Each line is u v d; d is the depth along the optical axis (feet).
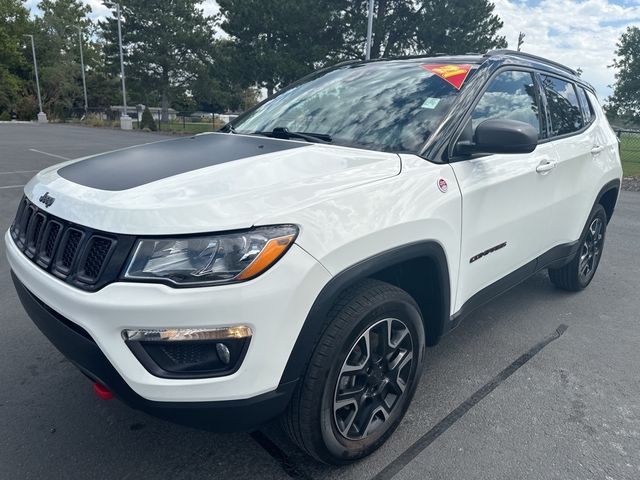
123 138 76.64
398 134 8.59
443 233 7.86
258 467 7.54
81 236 6.23
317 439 6.79
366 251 6.63
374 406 7.53
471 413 8.87
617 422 8.71
